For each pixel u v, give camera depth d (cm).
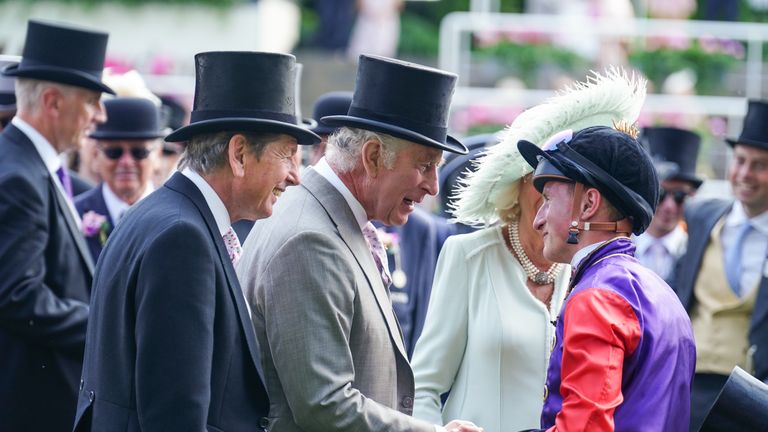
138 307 1212
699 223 2516
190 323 1199
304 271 1327
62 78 1861
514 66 3588
